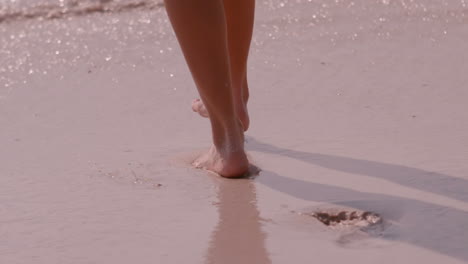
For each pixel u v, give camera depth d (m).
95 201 3.30
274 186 3.40
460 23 6.26
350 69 5.28
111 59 5.89
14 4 7.40
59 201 3.32
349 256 2.68
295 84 5.01
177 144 4.04
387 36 6.06
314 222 2.99
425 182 3.33
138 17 7.05
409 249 2.72
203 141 4.07
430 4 6.79
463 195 3.18
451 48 5.64
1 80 5.42
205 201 3.26
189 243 2.85
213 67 3.43
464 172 3.43
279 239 2.84
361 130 4.09
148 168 3.70
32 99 4.97
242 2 3.76
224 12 3.44
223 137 3.58
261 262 2.67
